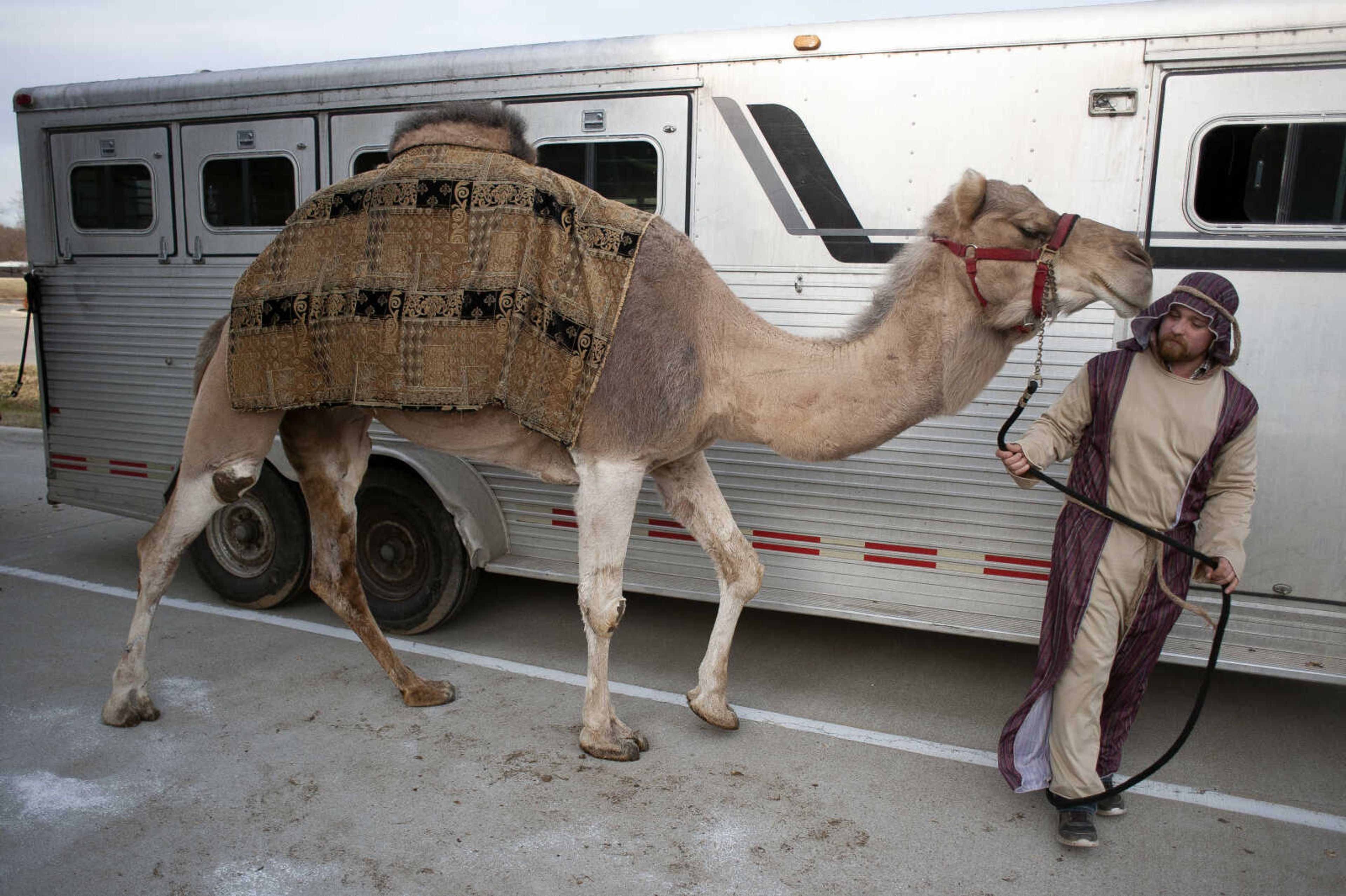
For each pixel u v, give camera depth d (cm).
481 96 480
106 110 561
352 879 304
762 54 432
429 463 485
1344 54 360
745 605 407
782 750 397
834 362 343
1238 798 367
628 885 304
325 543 429
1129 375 315
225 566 558
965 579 431
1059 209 399
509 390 354
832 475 445
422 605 508
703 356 359
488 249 355
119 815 338
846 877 310
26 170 588
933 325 324
